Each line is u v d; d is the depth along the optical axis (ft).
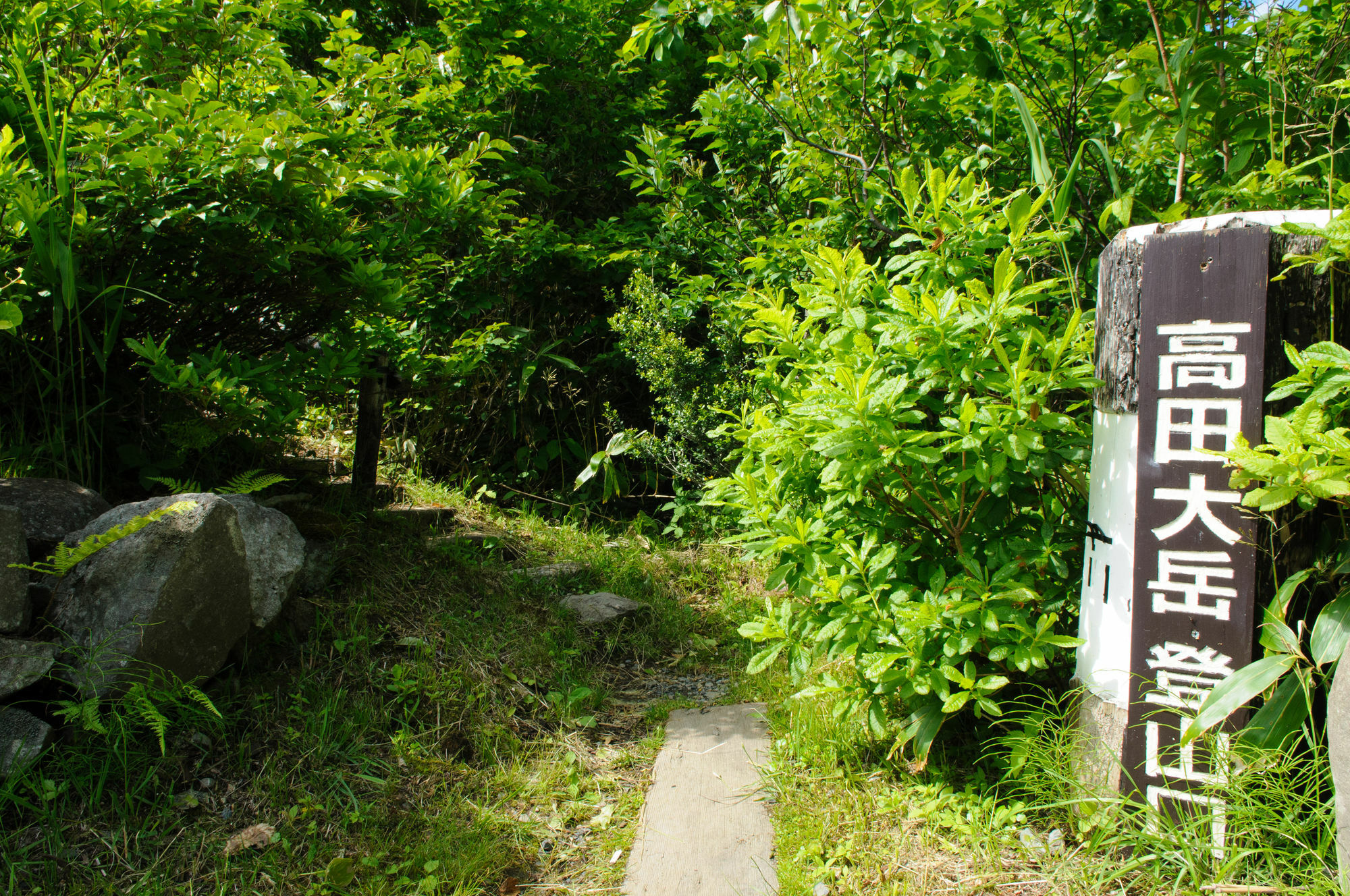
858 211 12.72
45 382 9.72
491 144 13.26
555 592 12.85
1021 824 7.14
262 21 12.67
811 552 8.00
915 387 8.04
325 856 7.00
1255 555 6.21
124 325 10.03
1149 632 6.58
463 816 7.73
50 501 8.23
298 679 8.79
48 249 7.97
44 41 9.92
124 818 6.78
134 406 10.44
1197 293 6.37
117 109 9.37
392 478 15.28
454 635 10.34
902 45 10.69
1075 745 7.18
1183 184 10.62
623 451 15.90
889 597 7.82
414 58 14.98
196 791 7.27
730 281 16.47
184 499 7.80
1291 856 5.86
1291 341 6.23
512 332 16.67
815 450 7.78
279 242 9.76
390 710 8.80
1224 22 9.85
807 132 13.19
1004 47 11.52
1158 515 6.53
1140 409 6.59
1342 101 9.59
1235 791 6.06
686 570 15.12
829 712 9.07
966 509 8.07
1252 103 9.41
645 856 7.37
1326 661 5.82
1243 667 6.12
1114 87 11.09
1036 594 7.38
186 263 10.10
